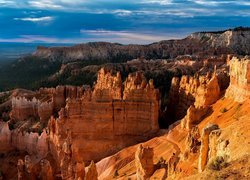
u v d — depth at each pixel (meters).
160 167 63.62
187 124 91.75
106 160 97.31
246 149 36.94
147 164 63.25
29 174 87.00
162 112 129.50
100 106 110.81
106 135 110.56
